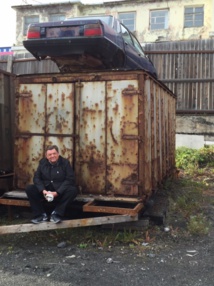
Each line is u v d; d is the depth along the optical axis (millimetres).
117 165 5020
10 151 6078
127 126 4961
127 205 5113
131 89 4934
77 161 5203
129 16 26281
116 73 4996
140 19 26031
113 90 5020
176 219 5691
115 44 6223
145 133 5004
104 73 5051
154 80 5656
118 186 5020
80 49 5711
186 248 4578
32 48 5887
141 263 4109
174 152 8477
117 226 5121
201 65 11883
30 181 5402
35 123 5379
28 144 5410
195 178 8961
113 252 4434
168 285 3574
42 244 4742
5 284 3621
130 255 4340
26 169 5426
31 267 4023
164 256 4312
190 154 10555
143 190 4938
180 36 25531
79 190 5191
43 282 3656
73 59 6117
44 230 5156
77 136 5188
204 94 11820
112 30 6332
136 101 4918
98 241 4750
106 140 5066
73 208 5406
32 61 12953
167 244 4707
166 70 12156
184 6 25344
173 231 5156
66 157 5238
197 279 3711
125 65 7055
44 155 5332
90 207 4754
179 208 6156
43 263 4129
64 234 5020
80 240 4840
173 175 8320
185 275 3807
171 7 25531
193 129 11664
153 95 5621
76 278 3736
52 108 5297
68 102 5223
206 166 10117
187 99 11953
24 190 5445
